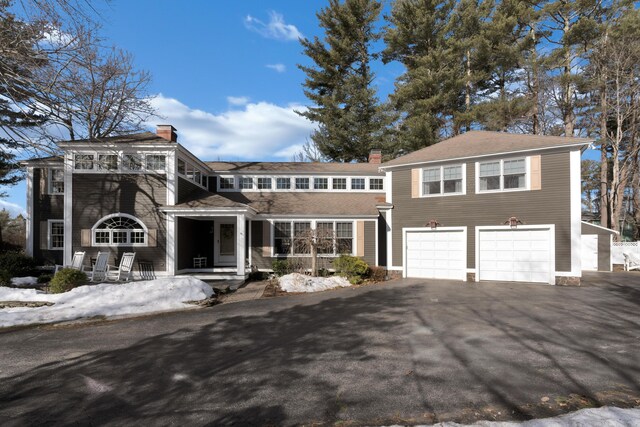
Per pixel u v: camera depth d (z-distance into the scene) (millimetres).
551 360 5750
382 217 19219
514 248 15211
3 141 17297
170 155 16297
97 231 16016
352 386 4852
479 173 15992
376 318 8922
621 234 34906
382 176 21812
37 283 14438
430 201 17031
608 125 30203
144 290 11078
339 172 21500
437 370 5391
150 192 16234
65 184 16062
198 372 5469
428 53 28438
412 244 17453
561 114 28406
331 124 31156
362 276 16219
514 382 4891
